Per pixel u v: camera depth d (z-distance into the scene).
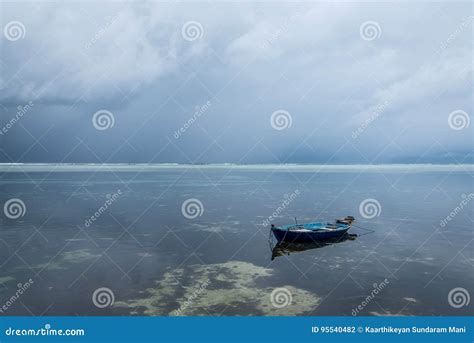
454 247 24.77
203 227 30.83
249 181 87.62
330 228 27.70
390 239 27.25
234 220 34.06
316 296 16.28
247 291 16.75
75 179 90.75
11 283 17.61
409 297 16.27
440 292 16.80
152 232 28.73
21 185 70.06
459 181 87.31
